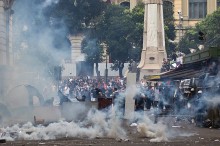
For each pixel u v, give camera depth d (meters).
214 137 62.53
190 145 53.25
